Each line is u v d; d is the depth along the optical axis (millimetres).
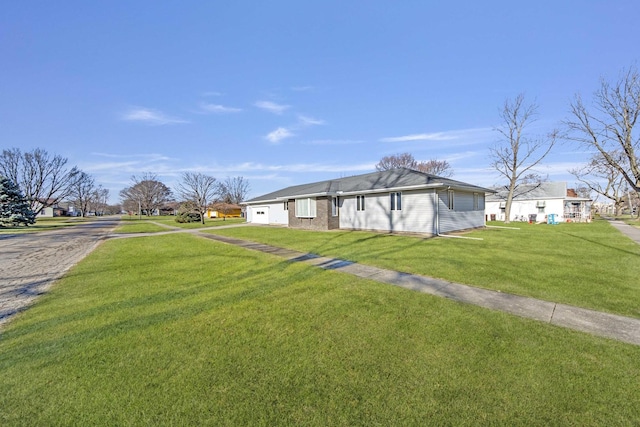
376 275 6656
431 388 2512
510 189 26797
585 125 21594
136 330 3822
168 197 76062
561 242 12031
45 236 19203
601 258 8375
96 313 4465
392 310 4398
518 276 6320
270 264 8078
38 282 6543
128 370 2867
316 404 2332
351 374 2744
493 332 3594
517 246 10914
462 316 4109
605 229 18734
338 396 2428
